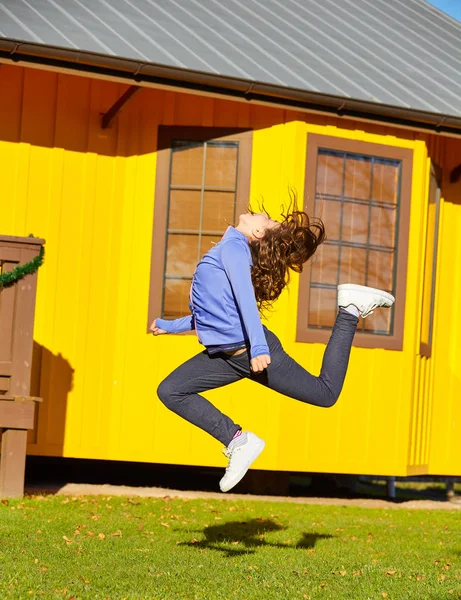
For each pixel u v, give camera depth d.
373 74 10.69
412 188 10.52
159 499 9.11
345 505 10.02
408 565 6.33
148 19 10.28
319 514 8.97
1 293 8.49
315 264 10.05
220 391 9.84
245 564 5.98
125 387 9.98
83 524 7.27
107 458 9.91
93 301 9.99
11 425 8.45
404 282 10.46
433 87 10.84
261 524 7.95
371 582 5.61
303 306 9.96
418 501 11.01
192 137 10.09
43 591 4.89
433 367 11.18
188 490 10.27
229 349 5.24
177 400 5.33
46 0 10.04
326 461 10.04
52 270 9.90
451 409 11.30
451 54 12.52
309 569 5.93
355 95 9.74
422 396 10.91
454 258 11.44
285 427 9.88
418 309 10.61
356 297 5.37
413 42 12.55
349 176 10.24
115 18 9.98
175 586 5.20
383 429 10.30
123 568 5.63
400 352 10.41
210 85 9.24
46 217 9.92
